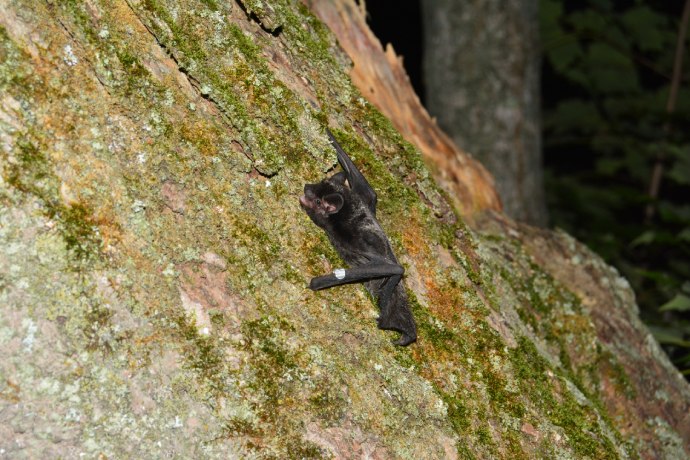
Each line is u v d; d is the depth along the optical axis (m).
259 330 4.03
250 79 4.46
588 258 7.46
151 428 3.66
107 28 3.98
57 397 3.54
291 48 5.04
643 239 10.73
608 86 14.25
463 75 10.91
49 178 3.67
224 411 3.81
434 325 4.82
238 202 4.22
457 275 5.16
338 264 4.51
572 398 5.41
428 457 4.28
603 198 13.88
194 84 4.22
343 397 4.12
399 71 7.28
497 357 4.97
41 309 3.55
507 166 10.96
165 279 3.86
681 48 13.99
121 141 3.91
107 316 3.67
